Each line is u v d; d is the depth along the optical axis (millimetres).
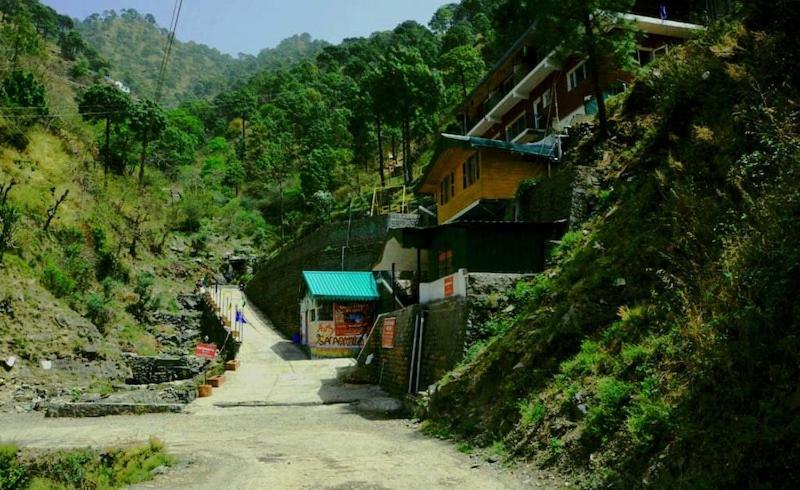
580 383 8344
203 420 14719
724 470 4996
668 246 9531
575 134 21531
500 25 42031
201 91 176375
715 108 11648
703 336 6434
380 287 28188
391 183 51344
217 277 47094
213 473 8781
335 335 27234
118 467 9812
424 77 48531
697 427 5723
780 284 5965
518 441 8570
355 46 106625
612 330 8938
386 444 10695
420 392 14820
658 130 14961
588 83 26391
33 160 34000
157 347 28891
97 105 46969
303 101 83188
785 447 4691
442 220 24969
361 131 58406
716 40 13953
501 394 10344
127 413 15914
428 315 16438
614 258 11070
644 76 19016
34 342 20859
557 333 10109
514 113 34375
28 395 18344
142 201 45250
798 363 5262
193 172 65812
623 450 6492
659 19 26672
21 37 48781
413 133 51750
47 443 12000
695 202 9266
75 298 26031
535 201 18625
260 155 72625
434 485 7434
